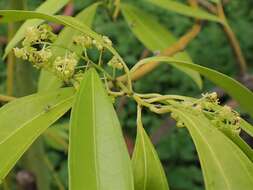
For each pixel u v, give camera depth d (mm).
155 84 1214
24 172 404
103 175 215
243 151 270
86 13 384
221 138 245
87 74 240
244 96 270
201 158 238
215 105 269
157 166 252
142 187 249
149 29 417
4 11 240
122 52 1239
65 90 261
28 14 243
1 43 500
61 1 319
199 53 1254
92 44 266
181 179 1145
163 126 511
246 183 234
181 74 1208
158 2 409
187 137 1156
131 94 256
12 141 241
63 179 1087
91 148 219
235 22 1311
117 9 405
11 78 450
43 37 266
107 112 229
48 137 537
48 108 253
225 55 1247
